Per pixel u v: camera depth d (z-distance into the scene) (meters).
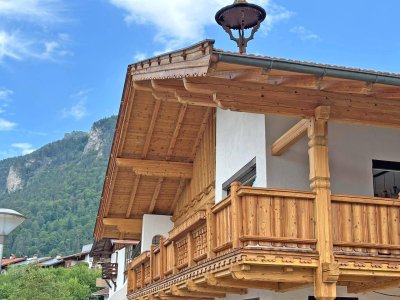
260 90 7.67
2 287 45.50
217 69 6.80
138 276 15.46
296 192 7.74
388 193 11.44
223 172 12.73
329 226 7.68
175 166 16.58
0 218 8.24
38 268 38.44
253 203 7.62
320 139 7.85
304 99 7.83
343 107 7.95
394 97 7.92
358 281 8.35
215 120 14.71
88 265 60.59
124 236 19.72
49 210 133.25
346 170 10.11
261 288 9.05
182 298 12.29
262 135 10.28
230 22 12.96
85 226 121.81
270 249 7.37
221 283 8.52
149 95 14.43
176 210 18.20
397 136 10.55
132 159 16.31
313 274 7.68
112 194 17.73
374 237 8.01
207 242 8.67
